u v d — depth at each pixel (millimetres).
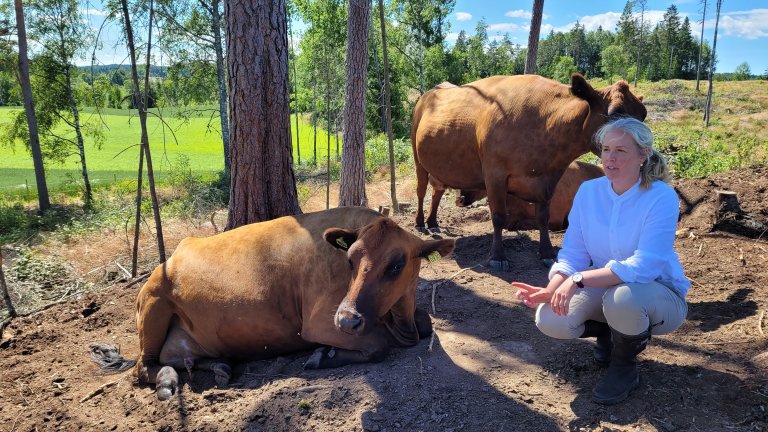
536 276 6188
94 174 37031
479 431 3242
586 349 4176
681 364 3795
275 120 6137
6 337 5570
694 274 5570
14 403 4293
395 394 3680
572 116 5938
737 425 3098
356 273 3764
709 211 7117
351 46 12539
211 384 4391
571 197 7727
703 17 59688
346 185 13195
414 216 9867
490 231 8266
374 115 40219
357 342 4172
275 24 6004
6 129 28844
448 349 4410
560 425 3258
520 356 4215
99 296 6422
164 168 37031
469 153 6965
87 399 4305
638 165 3191
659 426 3145
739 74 136375
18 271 9469
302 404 3629
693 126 42094
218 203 18641
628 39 107500
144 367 4602
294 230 4602
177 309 4680
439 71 49531
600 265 3504
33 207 26266
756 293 4922
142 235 13180
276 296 4441
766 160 11539
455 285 5934
